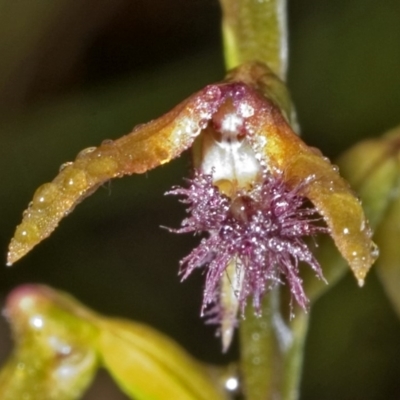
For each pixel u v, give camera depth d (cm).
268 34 6
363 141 6
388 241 6
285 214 5
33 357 6
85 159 5
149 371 6
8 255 5
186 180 5
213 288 5
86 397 8
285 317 6
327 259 6
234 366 6
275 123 5
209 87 5
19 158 8
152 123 5
